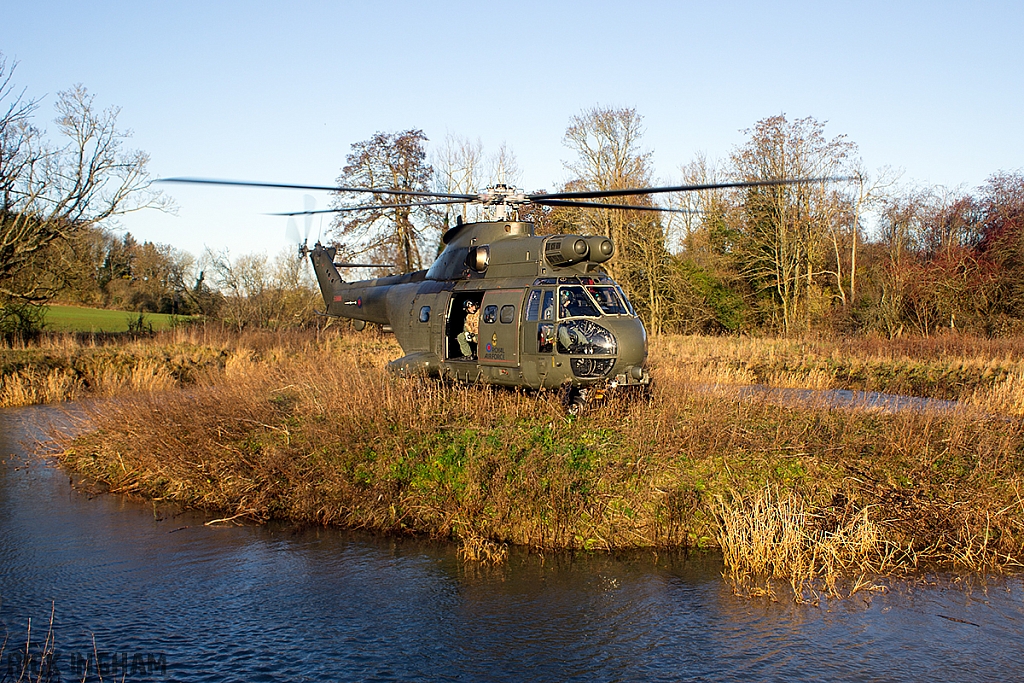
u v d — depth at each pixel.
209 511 9.81
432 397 11.69
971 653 6.19
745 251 40.47
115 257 52.53
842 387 19.09
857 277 41.59
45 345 24.12
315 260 17.42
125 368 19.69
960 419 10.65
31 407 16.77
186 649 6.24
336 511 9.22
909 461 9.55
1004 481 9.12
